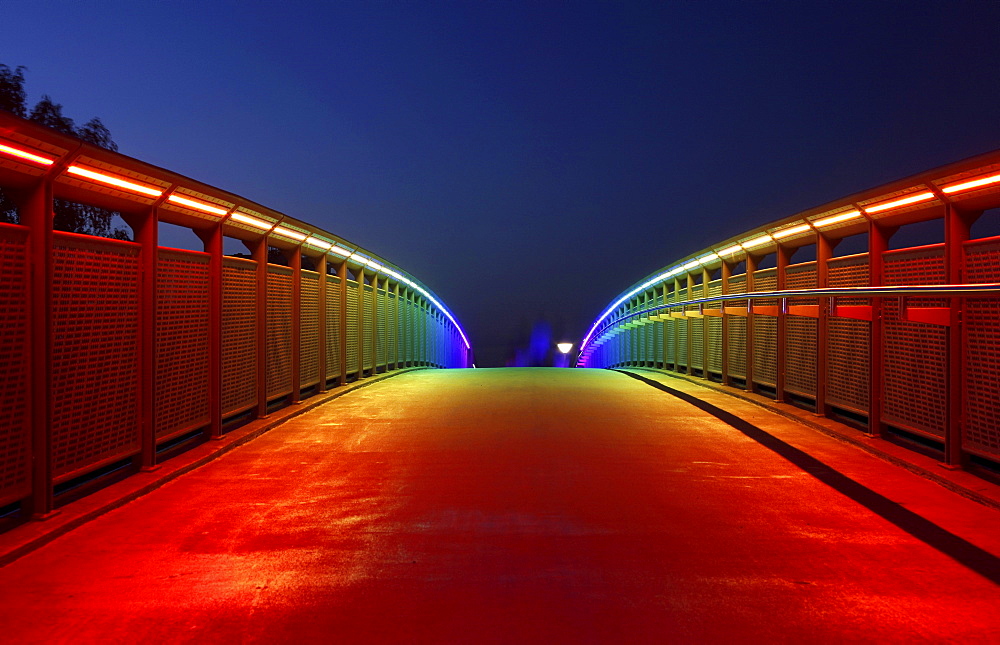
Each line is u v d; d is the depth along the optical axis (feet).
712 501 16.62
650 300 63.87
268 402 28.04
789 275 30.55
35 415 14.30
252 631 9.77
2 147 12.60
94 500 15.85
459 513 15.71
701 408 31.86
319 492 17.57
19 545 12.80
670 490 17.63
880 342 22.58
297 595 11.03
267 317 27.58
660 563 12.44
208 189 20.13
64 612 10.41
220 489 17.84
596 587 11.32
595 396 36.42
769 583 11.49
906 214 20.66
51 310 14.65
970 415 17.93
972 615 10.25
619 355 80.84
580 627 9.84
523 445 23.41
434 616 10.21
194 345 21.62
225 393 23.76
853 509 15.88
